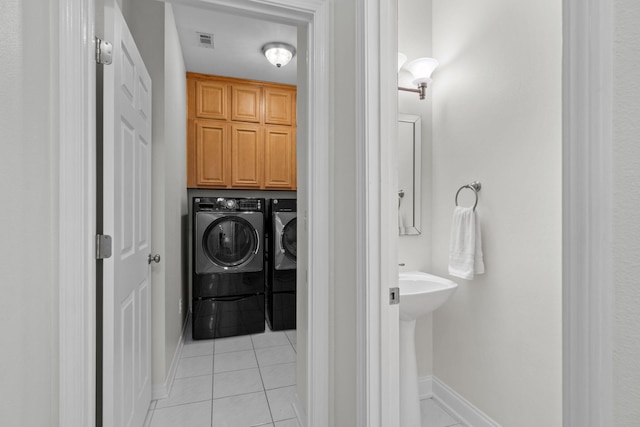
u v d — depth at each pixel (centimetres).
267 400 207
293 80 360
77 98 102
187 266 338
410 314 169
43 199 91
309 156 134
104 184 117
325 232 134
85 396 103
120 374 128
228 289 310
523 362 155
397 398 112
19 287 78
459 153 192
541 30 147
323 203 133
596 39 42
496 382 168
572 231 45
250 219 317
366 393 108
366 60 109
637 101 39
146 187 177
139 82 160
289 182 371
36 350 87
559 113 141
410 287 193
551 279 144
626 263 40
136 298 155
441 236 205
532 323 151
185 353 275
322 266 133
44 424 93
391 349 111
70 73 100
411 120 207
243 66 327
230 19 250
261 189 363
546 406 145
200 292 303
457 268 179
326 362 134
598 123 42
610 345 41
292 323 330
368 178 109
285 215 330
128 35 139
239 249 316
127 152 139
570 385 45
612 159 41
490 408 171
